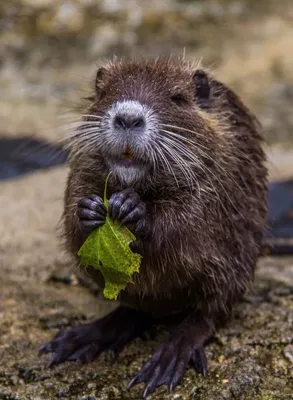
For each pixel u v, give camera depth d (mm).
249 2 24812
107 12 23625
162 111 7875
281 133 17734
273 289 9867
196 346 8297
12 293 9797
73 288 10055
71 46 22062
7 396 7812
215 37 22656
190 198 7977
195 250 7980
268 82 20312
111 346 8562
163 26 23016
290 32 23016
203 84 8664
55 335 8922
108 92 8109
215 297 8547
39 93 19641
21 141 16531
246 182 8789
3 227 12016
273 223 12523
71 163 8523
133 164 7711
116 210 7324
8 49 21953
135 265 7375
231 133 8695
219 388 7824
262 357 8328
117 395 7820
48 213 12711
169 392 7805
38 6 23875
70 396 7816
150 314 8992
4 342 8703
